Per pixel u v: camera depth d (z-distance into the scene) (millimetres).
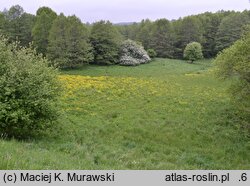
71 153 17125
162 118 27094
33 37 88312
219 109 28891
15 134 19703
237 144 22016
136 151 19969
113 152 18828
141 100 32469
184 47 117625
